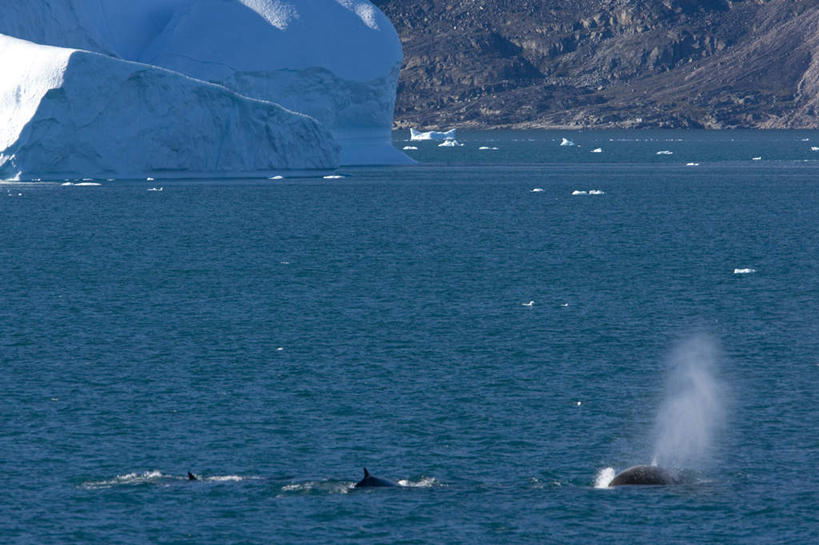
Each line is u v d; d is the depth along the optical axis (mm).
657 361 143500
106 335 159250
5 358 142875
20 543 81750
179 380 131625
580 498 91188
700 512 87938
